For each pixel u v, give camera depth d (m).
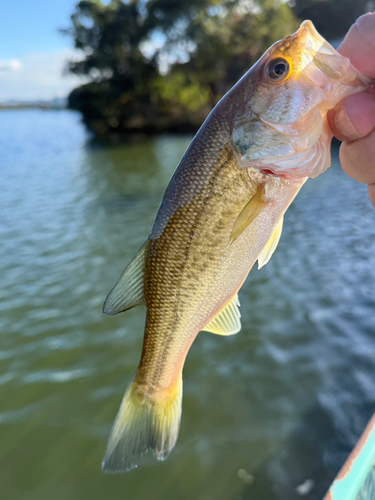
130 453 0.20
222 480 0.39
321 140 0.16
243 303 0.70
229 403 0.48
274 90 0.16
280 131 0.16
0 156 2.96
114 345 0.61
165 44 3.88
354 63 0.14
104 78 4.21
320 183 1.54
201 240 0.18
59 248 1.05
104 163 2.50
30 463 0.42
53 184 1.93
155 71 4.06
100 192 1.71
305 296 0.70
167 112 4.13
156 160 2.52
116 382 0.53
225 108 0.18
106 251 1.01
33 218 1.35
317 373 0.51
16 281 0.86
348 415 0.45
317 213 1.19
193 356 0.57
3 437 0.46
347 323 0.61
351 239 0.96
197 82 4.04
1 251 1.05
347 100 0.13
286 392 0.49
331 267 0.81
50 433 0.46
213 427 0.45
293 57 0.16
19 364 0.58
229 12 3.63
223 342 0.59
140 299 0.20
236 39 3.64
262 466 0.40
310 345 0.57
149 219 1.28
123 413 0.20
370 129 0.13
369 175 0.13
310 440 0.42
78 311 0.71
